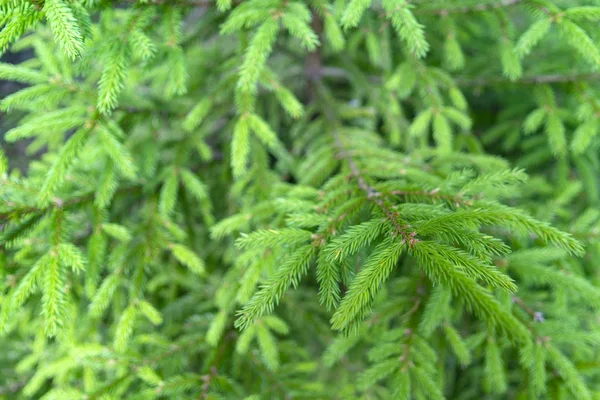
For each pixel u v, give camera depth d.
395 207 0.98
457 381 1.54
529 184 1.30
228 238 1.41
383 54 1.30
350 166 1.14
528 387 1.13
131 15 1.07
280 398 1.19
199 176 1.41
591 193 1.36
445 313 1.10
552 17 1.10
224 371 1.19
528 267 1.11
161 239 1.19
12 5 0.96
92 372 1.19
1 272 1.07
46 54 1.13
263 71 1.19
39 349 1.19
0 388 1.32
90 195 1.13
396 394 1.06
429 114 1.25
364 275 0.94
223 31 1.07
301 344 1.47
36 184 1.11
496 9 1.20
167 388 1.12
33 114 1.31
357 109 1.41
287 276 0.96
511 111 1.62
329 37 1.13
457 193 1.02
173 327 1.31
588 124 1.21
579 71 1.26
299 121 1.43
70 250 1.05
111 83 1.03
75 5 1.00
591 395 1.07
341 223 1.00
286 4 1.08
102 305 1.12
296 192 1.10
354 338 1.13
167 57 1.12
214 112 1.30
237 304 1.22
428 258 0.93
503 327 1.01
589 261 1.20
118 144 1.08
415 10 1.22
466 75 1.42
